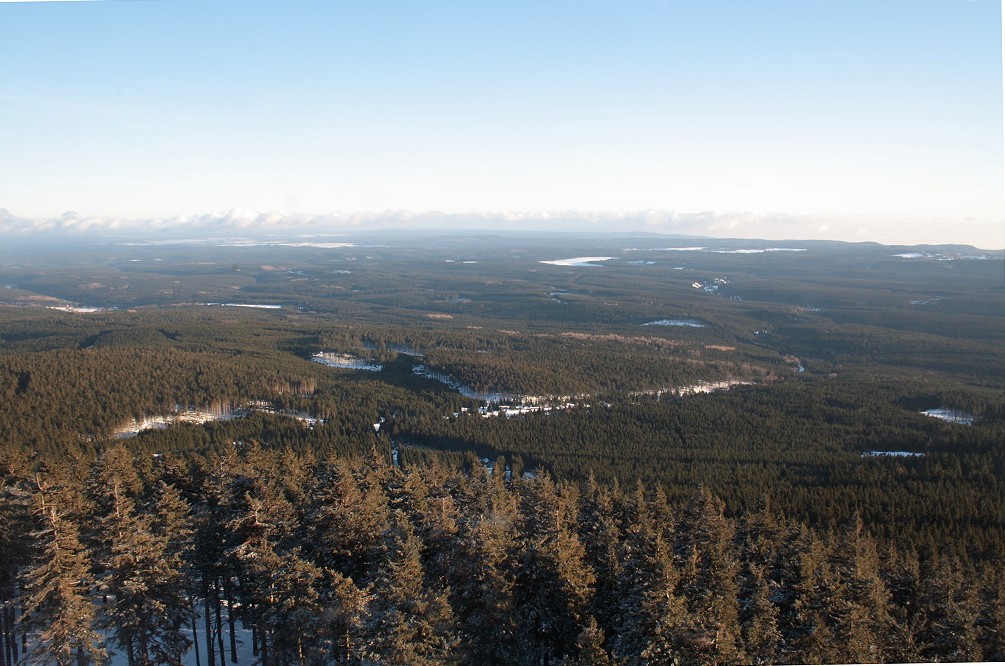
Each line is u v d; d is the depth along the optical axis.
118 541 39.12
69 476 51.09
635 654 34.91
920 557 59.47
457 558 39.59
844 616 39.09
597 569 42.56
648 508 55.72
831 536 56.66
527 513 49.53
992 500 75.94
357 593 36.38
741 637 36.84
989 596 45.53
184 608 42.41
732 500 77.50
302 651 39.84
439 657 34.91
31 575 36.84
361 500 45.03
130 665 40.72
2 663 44.41
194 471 53.00
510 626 38.25
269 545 40.84
